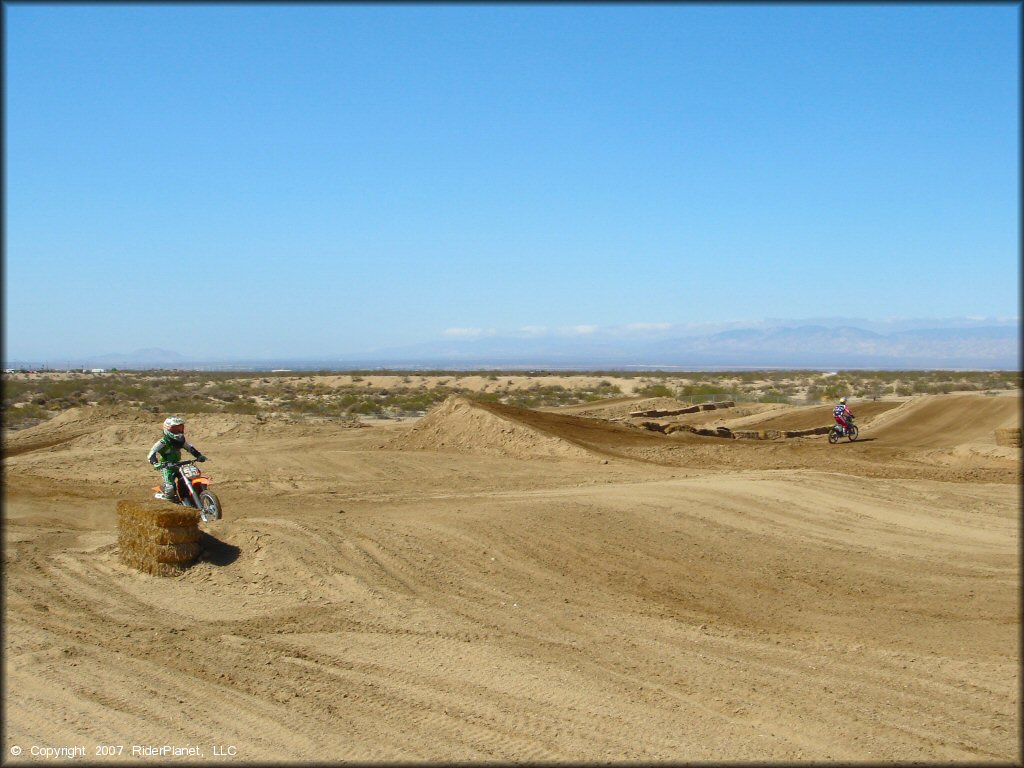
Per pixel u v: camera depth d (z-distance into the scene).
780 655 8.80
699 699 7.48
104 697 7.21
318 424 38.66
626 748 6.42
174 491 13.85
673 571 12.05
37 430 35.22
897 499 17.53
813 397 71.94
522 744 6.44
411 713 6.98
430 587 10.72
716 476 20.48
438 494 18.78
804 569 12.42
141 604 10.08
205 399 63.41
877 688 7.90
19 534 14.30
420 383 99.75
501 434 28.23
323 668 8.02
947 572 12.48
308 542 11.82
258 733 6.53
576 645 8.85
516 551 12.35
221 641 8.76
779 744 6.60
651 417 49.62
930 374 112.62
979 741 6.77
